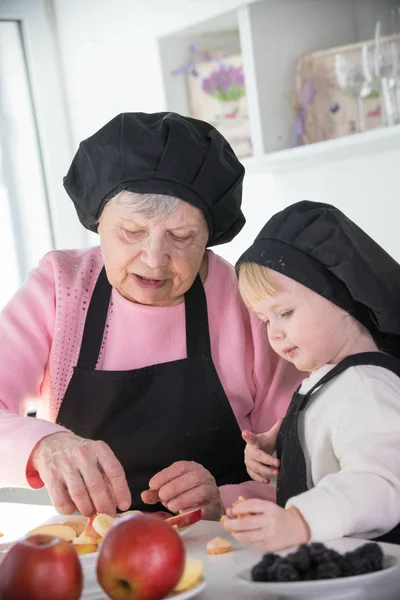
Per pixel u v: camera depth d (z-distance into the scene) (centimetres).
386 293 142
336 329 146
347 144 242
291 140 268
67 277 188
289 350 150
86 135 341
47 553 92
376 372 138
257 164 266
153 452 177
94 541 129
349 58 246
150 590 95
